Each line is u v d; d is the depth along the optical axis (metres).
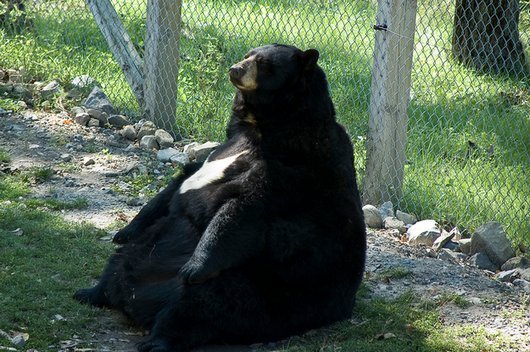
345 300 8.71
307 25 20.22
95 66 17.41
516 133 15.99
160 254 8.53
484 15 19.42
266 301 8.20
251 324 8.18
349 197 8.62
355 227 8.65
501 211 12.56
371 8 21.12
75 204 11.81
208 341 8.13
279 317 8.30
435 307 9.63
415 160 13.93
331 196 8.45
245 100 8.70
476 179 13.62
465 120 16.34
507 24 19.72
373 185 12.55
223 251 7.99
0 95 15.52
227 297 8.04
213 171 8.64
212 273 7.96
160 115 14.91
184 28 19.16
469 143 15.01
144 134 14.53
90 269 9.84
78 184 12.62
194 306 7.99
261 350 8.27
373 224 11.97
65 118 14.99
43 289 9.06
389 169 12.48
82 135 14.41
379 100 12.31
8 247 10.13
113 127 14.89
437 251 11.39
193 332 8.00
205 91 15.26
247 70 8.47
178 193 8.84
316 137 8.45
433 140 15.16
